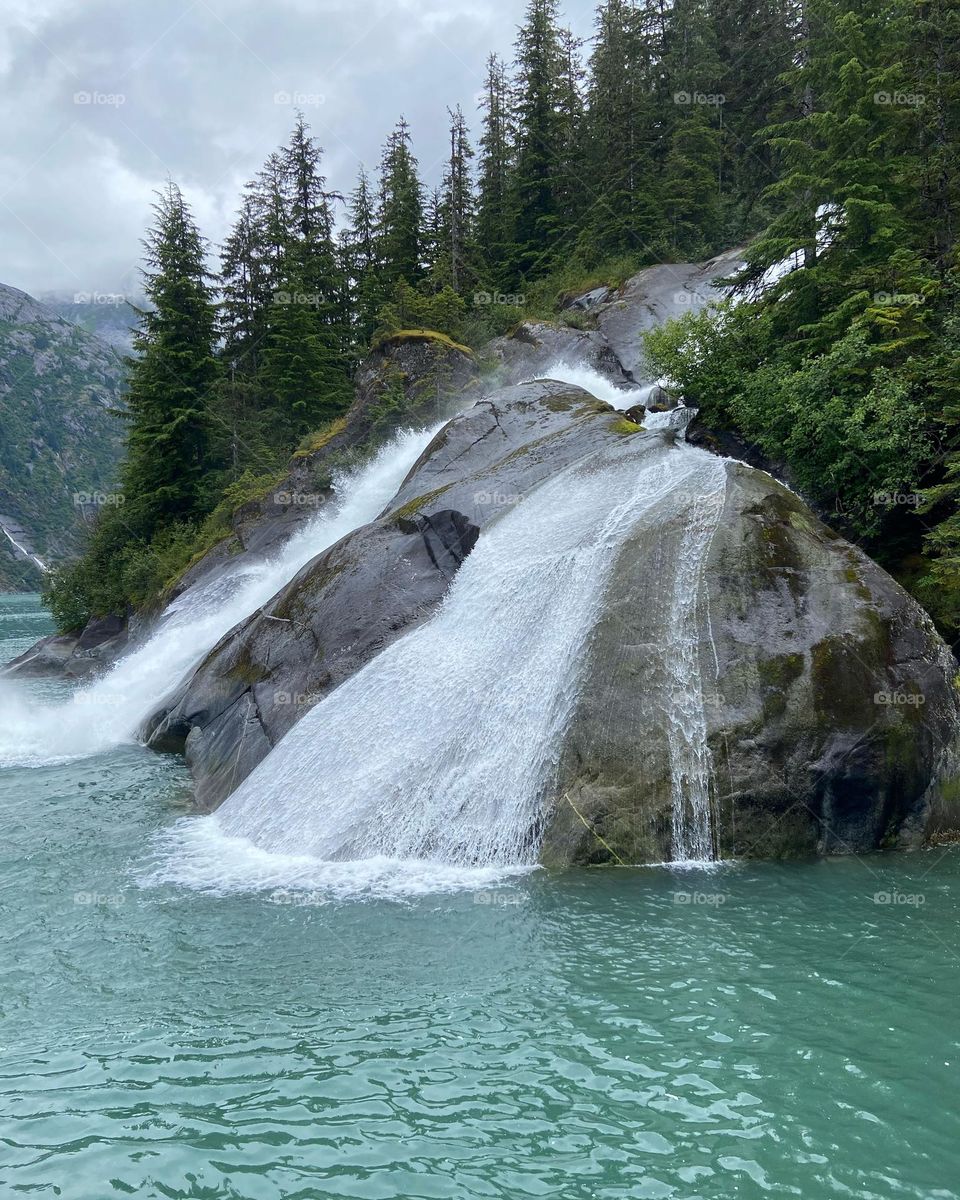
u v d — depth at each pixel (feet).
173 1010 26.89
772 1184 19.15
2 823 46.06
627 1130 20.98
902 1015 25.95
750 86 156.35
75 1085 23.12
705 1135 20.76
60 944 31.58
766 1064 23.56
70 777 55.77
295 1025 25.88
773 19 155.53
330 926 32.68
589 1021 25.77
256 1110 21.94
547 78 164.45
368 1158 20.15
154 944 31.42
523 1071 23.36
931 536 48.73
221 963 29.91
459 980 28.37
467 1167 19.79
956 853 38.99
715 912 33.24
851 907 33.47
